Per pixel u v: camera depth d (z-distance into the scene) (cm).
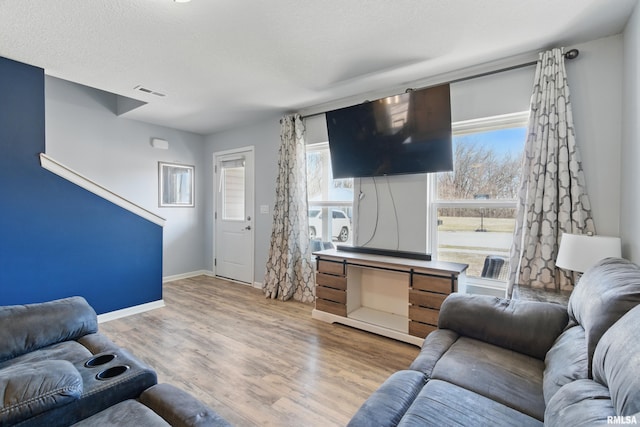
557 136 221
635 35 179
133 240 327
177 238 480
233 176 472
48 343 162
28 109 257
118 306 316
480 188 276
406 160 283
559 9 183
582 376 108
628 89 192
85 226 293
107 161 402
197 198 505
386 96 315
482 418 105
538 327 151
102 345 163
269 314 329
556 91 221
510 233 262
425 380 132
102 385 124
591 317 113
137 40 217
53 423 107
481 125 271
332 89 311
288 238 380
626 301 104
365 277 324
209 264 511
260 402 182
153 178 448
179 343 257
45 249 270
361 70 267
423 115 265
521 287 224
